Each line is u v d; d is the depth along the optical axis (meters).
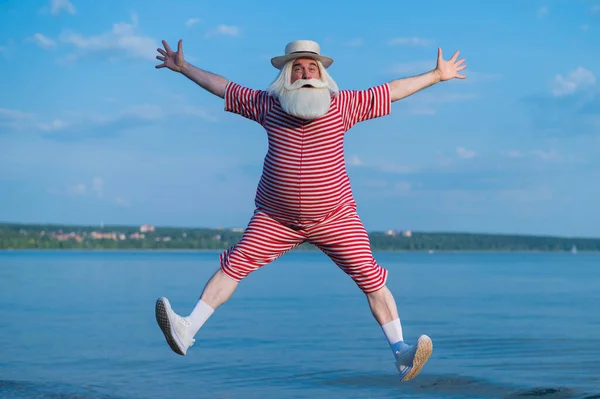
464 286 35.78
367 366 10.86
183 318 5.53
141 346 12.98
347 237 5.51
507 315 19.23
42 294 26.91
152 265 69.88
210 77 5.68
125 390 9.22
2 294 26.89
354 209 5.62
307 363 11.13
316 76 5.36
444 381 9.66
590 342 13.53
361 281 5.60
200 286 32.38
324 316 18.83
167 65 5.76
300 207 5.39
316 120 5.32
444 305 22.92
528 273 56.66
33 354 12.05
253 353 12.15
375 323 16.98
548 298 26.64
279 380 9.85
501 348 12.76
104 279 39.34
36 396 8.83
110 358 11.65
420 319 18.11
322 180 5.34
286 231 5.55
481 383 9.52
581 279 44.88
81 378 9.98
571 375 10.00
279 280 41.09
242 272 5.59
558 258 153.00
